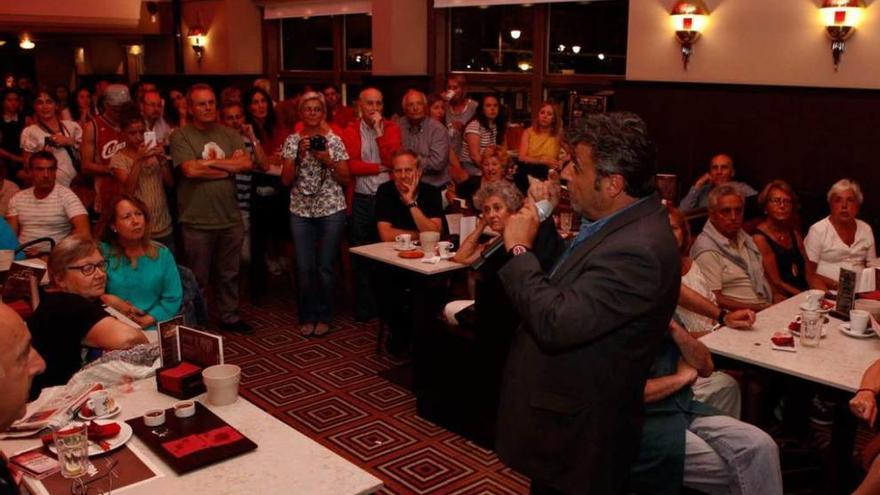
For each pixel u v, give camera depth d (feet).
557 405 6.31
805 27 19.60
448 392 12.25
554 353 6.18
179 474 6.17
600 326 5.99
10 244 13.60
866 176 18.98
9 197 17.10
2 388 4.56
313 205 16.28
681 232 10.96
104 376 7.97
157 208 15.97
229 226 16.40
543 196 6.93
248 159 16.25
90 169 17.35
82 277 9.36
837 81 19.25
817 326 9.43
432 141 19.02
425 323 12.46
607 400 6.21
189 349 7.98
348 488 6.05
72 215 15.44
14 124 27.78
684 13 21.25
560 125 22.52
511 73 27.61
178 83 39.78
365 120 18.02
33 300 10.32
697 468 7.51
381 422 12.73
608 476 6.31
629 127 6.12
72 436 6.02
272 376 14.67
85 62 49.01
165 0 39.63
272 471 6.27
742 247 12.73
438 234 14.24
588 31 25.17
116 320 8.82
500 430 6.91
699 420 7.76
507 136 25.64
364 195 17.63
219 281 16.84
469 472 11.12
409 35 29.60
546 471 6.51
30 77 54.54
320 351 15.98
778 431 11.89
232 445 6.56
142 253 11.84
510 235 6.72
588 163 6.20
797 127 19.97
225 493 5.94
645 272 5.99
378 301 15.30
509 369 6.89
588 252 6.25
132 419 7.06
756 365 9.04
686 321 11.00
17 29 38.37
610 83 24.57
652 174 6.23
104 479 6.08
